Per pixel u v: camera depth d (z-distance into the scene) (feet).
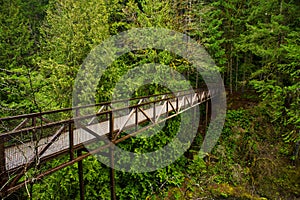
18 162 11.98
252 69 49.70
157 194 26.89
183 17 40.78
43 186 21.35
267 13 39.60
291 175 31.35
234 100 48.52
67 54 30.12
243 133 39.04
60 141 15.52
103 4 34.68
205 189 29.35
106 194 23.63
